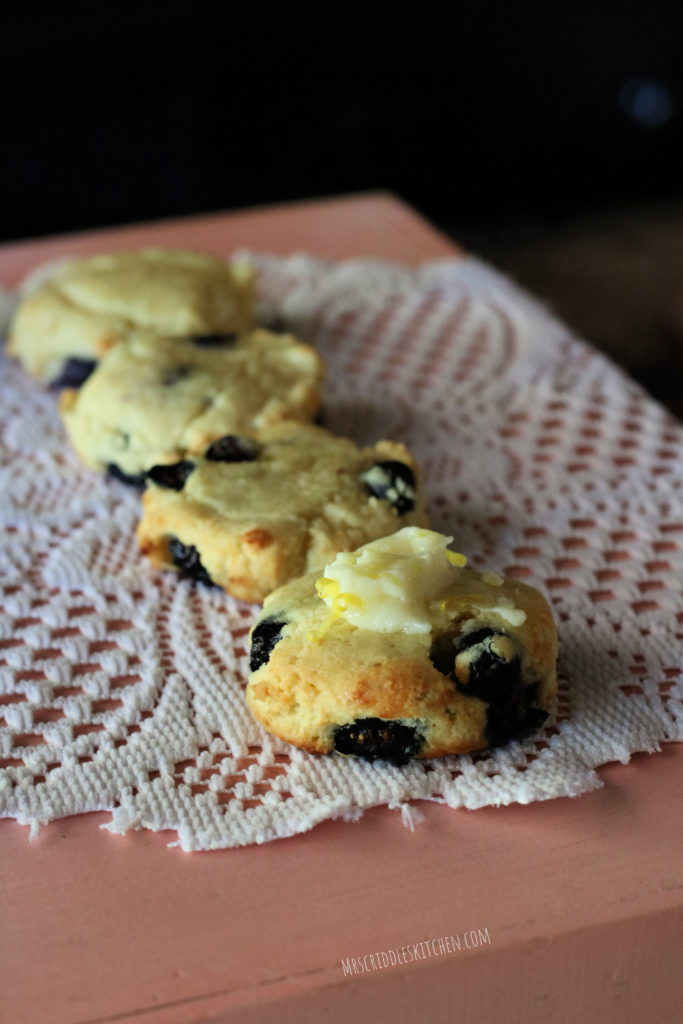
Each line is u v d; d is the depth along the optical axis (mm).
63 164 1091
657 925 442
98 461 550
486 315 638
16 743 473
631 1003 452
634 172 1257
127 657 493
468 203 1248
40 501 545
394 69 1158
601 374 604
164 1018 426
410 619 466
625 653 493
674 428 576
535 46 1179
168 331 587
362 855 451
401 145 1197
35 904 443
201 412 548
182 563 512
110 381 559
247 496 513
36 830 455
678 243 1193
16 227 1104
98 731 475
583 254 1182
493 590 478
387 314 640
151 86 1087
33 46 1041
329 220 713
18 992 429
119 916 441
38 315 596
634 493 549
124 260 622
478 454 566
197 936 437
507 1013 444
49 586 515
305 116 1155
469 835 454
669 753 471
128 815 456
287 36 1110
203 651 493
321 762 467
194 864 449
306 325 631
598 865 449
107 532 533
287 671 463
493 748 468
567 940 438
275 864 449
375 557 473
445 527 536
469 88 1188
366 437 573
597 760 466
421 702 458
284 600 480
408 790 460
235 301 608
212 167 1143
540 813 458
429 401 592
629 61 1198
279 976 431
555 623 493
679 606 507
